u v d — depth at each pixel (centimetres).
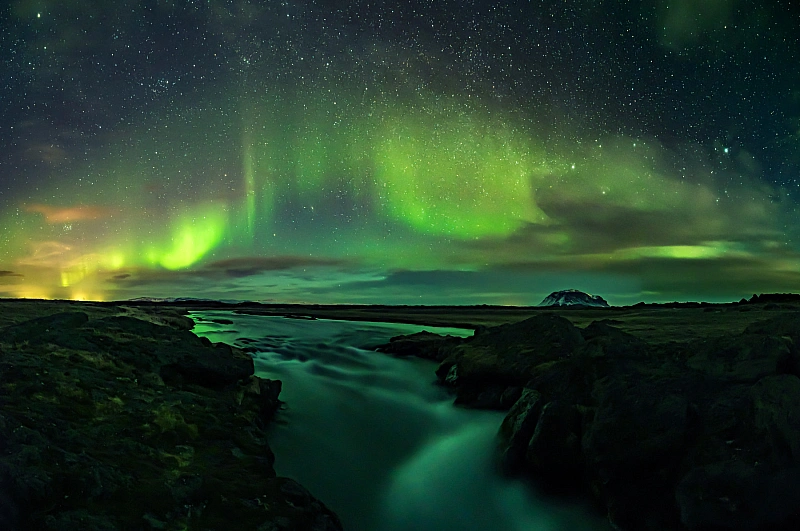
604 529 1204
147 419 1205
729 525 1018
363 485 1419
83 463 906
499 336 2241
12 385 1181
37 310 3005
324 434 1689
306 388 2142
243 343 3014
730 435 1149
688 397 1291
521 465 1416
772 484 1012
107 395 1271
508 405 1819
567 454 1330
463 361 2138
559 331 2034
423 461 1579
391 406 2002
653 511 1134
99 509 815
